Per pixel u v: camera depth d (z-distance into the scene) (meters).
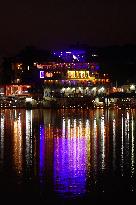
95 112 160.00
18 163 50.00
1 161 51.31
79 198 36.19
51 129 91.12
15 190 38.38
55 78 193.00
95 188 38.84
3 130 89.12
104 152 57.88
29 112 161.00
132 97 199.25
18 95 196.88
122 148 61.38
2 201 35.53
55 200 35.72
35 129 91.19
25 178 42.44
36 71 197.25
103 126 97.81
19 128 93.75
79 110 175.88
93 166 48.12
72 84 194.12
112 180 41.50
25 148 61.91
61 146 63.78
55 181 41.28
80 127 95.75
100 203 34.91
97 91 197.62
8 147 62.94
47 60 197.00
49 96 191.25
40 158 53.31
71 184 40.19
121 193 37.34
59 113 153.50
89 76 196.88
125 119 120.38
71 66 195.00
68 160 51.84
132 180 41.50
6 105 191.62
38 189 38.69
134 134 79.88
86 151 58.81
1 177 42.91
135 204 34.62
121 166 48.00
